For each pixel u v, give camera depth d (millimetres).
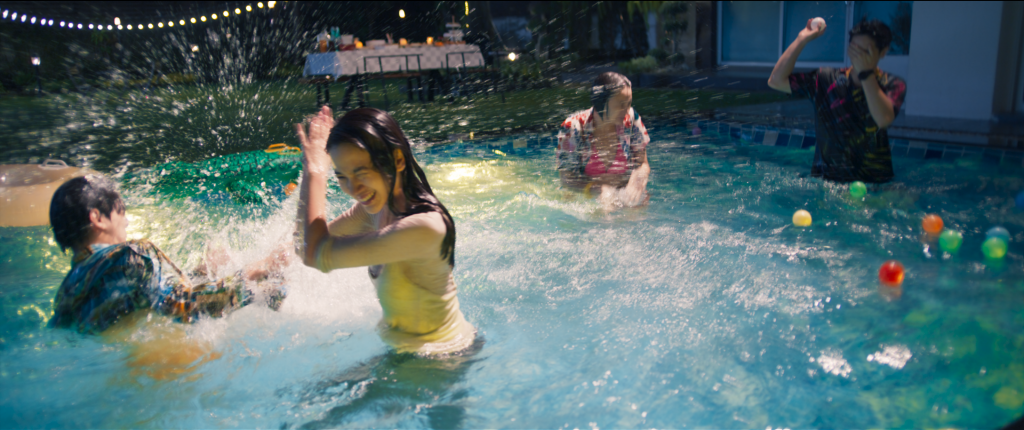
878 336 2186
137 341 2166
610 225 3555
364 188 1880
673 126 7137
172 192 4363
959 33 6602
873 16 10180
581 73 13352
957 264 2797
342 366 2084
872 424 1696
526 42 16750
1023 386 1833
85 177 2273
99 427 1775
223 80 15492
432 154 5867
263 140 7473
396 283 2070
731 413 1790
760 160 5262
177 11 16219
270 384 1993
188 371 2059
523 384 1981
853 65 4035
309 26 16969
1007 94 6543
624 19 15305
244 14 16406
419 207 1978
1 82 13445
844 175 4359
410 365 2092
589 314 2469
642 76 12219
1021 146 4992
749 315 2396
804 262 2902
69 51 14852
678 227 3475
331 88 13773
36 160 6348
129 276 2182
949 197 3865
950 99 6781
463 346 2201
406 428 1773
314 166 2027
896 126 6129
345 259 1888
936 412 1730
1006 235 3055
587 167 4270
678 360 2100
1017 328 2176
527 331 2350
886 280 2619
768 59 12383
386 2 17109
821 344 2154
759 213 3699
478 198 4164
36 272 3006
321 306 2447
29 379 2004
